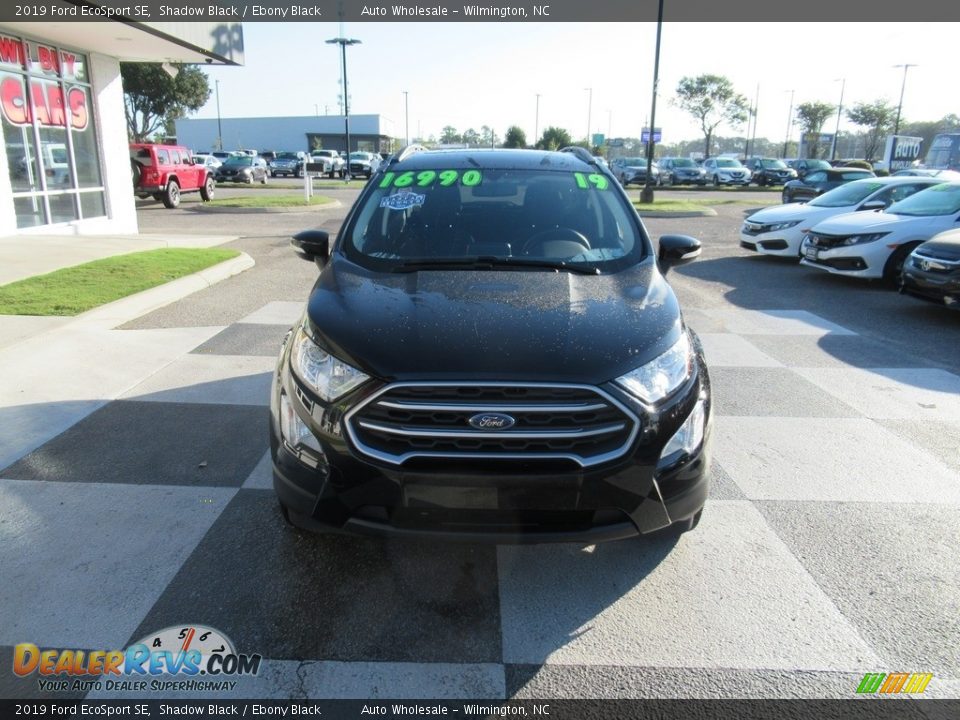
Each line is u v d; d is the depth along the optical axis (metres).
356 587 3.03
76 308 7.44
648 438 2.67
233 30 15.77
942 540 3.48
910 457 4.44
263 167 38.38
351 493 2.67
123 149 15.50
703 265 12.27
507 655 2.67
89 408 4.95
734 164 42.62
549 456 2.56
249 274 10.37
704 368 3.15
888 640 2.77
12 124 12.44
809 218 11.97
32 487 3.84
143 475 3.99
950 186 10.45
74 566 3.14
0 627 2.76
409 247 3.82
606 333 2.85
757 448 4.55
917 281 8.02
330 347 2.82
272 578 3.08
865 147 77.31
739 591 3.06
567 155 4.89
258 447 4.36
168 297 8.30
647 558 3.29
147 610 2.87
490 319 2.91
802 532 3.54
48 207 13.46
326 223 18.03
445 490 2.59
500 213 4.07
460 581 3.09
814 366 6.33
